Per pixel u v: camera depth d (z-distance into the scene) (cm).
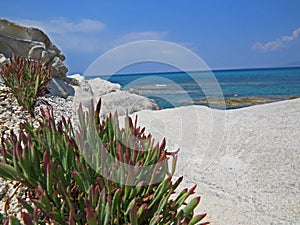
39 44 875
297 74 4053
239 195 424
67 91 837
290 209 395
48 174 203
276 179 473
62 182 219
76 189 235
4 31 827
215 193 412
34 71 639
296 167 503
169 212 213
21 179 232
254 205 397
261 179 476
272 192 438
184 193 226
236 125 712
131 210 179
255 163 528
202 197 384
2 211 268
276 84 2325
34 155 225
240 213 356
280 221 359
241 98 1529
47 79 668
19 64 641
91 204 199
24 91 568
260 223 341
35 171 226
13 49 837
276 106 909
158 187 214
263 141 614
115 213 209
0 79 689
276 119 761
